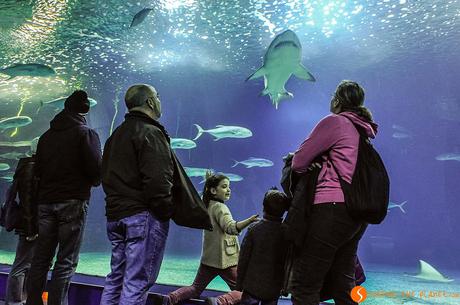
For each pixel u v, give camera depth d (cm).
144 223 204
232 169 1930
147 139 207
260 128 1962
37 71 768
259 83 1683
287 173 241
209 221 220
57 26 840
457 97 1648
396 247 1555
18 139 1509
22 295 313
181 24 898
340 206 195
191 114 1892
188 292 280
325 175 204
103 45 978
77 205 273
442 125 1781
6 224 309
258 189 1861
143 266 201
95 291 310
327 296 220
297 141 1978
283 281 244
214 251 284
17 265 306
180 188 216
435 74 1464
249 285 242
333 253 198
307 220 202
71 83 1238
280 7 870
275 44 555
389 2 857
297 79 1700
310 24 955
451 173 1781
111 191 211
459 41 1105
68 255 270
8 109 1419
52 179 272
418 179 1830
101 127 1510
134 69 1212
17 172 314
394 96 1728
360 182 195
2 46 915
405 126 1825
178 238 1316
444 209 1753
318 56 1270
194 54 1128
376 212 191
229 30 956
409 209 1812
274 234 247
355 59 1298
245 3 844
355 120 210
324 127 205
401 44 1128
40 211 277
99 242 1201
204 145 1941
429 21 952
